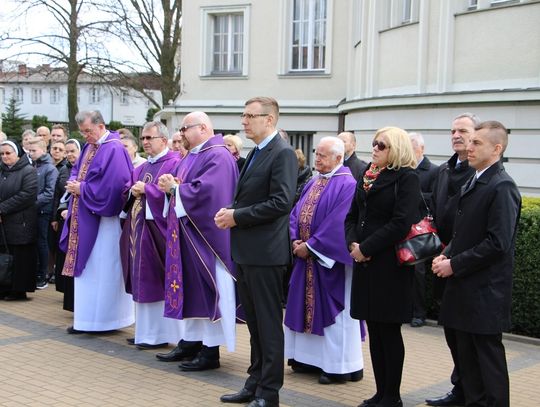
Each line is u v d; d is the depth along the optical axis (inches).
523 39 405.4
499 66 417.4
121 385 225.0
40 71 1080.2
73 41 1023.0
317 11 672.4
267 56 692.1
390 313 195.2
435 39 451.2
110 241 288.8
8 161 346.0
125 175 285.0
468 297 185.5
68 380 228.5
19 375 232.5
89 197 283.7
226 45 727.7
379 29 520.7
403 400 217.3
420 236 193.2
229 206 223.6
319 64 675.4
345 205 229.6
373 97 505.7
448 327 193.5
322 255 227.6
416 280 312.8
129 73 1070.4
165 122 829.2
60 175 367.9
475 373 192.5
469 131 213.9
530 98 396.5
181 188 238.7
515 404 215.8
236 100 711.1
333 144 235.3
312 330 232.2
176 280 243.3
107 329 288.8
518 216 187.5
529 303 296.5
